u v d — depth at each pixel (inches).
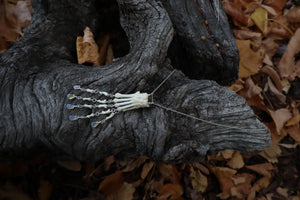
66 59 20.9
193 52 21.5
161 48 19.2
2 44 25.0
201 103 18.3
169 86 19.0
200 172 23.2
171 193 22.6
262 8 26.5
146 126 18.3
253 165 23.6
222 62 21.4
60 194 21.6
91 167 22.2
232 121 18.2
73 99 18.7
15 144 18.8
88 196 21.7
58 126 18.6
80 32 22.0
